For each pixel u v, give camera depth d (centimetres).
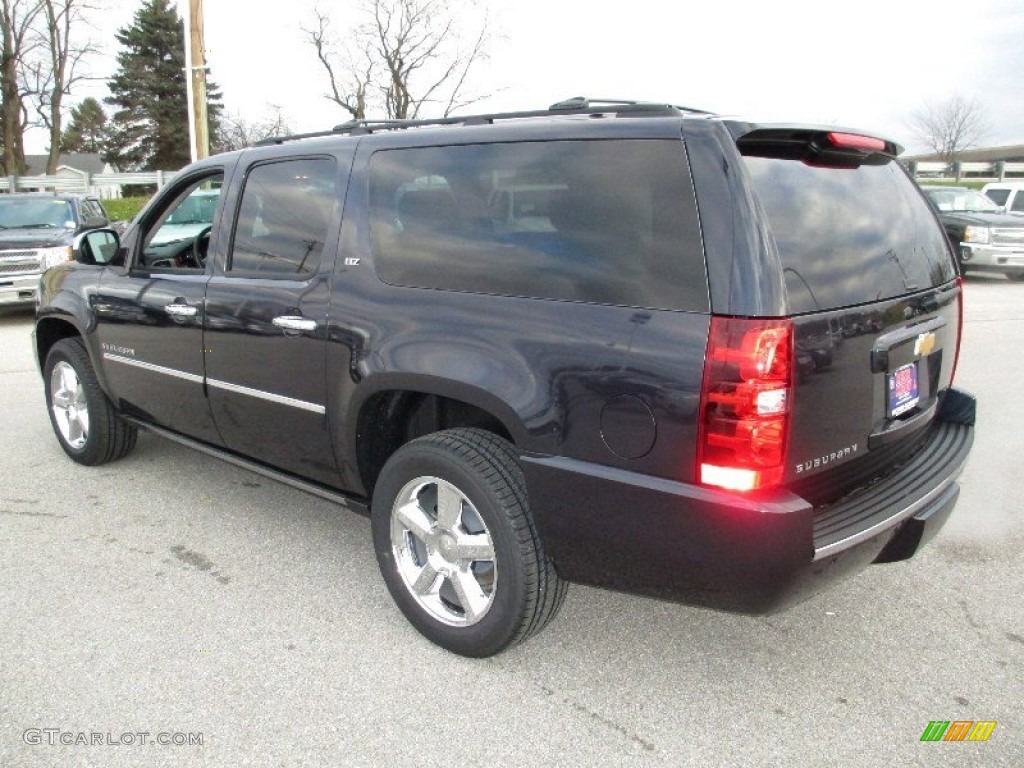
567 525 262
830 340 242
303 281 338
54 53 3856
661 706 276
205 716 267
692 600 252
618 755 252
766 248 229
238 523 422
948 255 330
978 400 677
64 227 1161
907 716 271
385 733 261
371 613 334
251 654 302
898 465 302
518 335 267
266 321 348
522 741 258
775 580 233
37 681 284
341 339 318
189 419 412
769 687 287
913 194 320
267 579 362
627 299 247
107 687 281
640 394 241
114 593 347
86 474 492
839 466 262
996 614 336
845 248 260
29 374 764
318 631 319
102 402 478
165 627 320
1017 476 496
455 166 296
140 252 434
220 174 391
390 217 313
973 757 252
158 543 397
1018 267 1526
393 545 314
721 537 234
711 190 235
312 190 344
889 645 313
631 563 254
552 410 258
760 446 228
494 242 282
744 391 225
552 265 265
